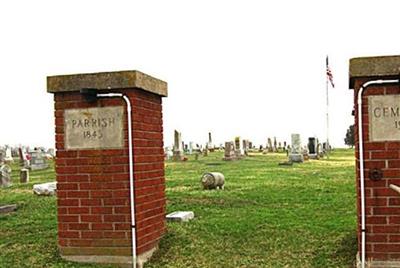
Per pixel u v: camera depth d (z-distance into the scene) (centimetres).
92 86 412
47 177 1334
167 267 409
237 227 513
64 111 421
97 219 415
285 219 553
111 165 412
